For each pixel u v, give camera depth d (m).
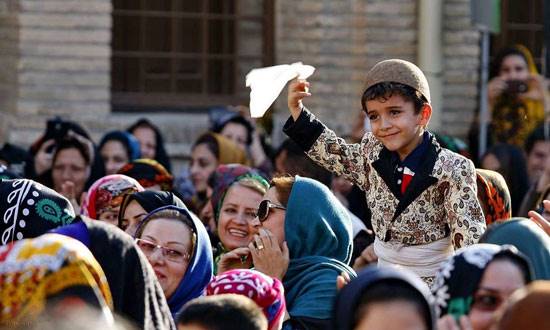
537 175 13.56
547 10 15.45
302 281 7.40
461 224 7.29
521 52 15.40
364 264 8.81
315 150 7.88
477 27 15.30
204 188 13.52
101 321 4.77
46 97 16.64
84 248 5.09
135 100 17.28
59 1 16.62
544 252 6.40
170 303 7.18
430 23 17.03
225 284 6.43
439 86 17.11
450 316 5.53
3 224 7.19
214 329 5.10
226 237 8.88
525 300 4.44
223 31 17.53
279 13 17.38
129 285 5.61
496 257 5.66
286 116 16.94
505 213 8.27
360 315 4.98
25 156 13.19
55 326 4.76
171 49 17.44
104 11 16.73
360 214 12.05
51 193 7.35
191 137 17.11
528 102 15.22
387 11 17.19
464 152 12.98
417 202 7.41
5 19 16.98
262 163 14.46
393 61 7.38
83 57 16.70
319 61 17.27
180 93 17.44
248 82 7.82
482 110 15.34
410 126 7.30
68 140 12.46
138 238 7.29
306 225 7.56
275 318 6.46
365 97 7.36
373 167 7.56
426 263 7.44
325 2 17.22
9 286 4.91
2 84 17.12
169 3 17.39
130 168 11.33
